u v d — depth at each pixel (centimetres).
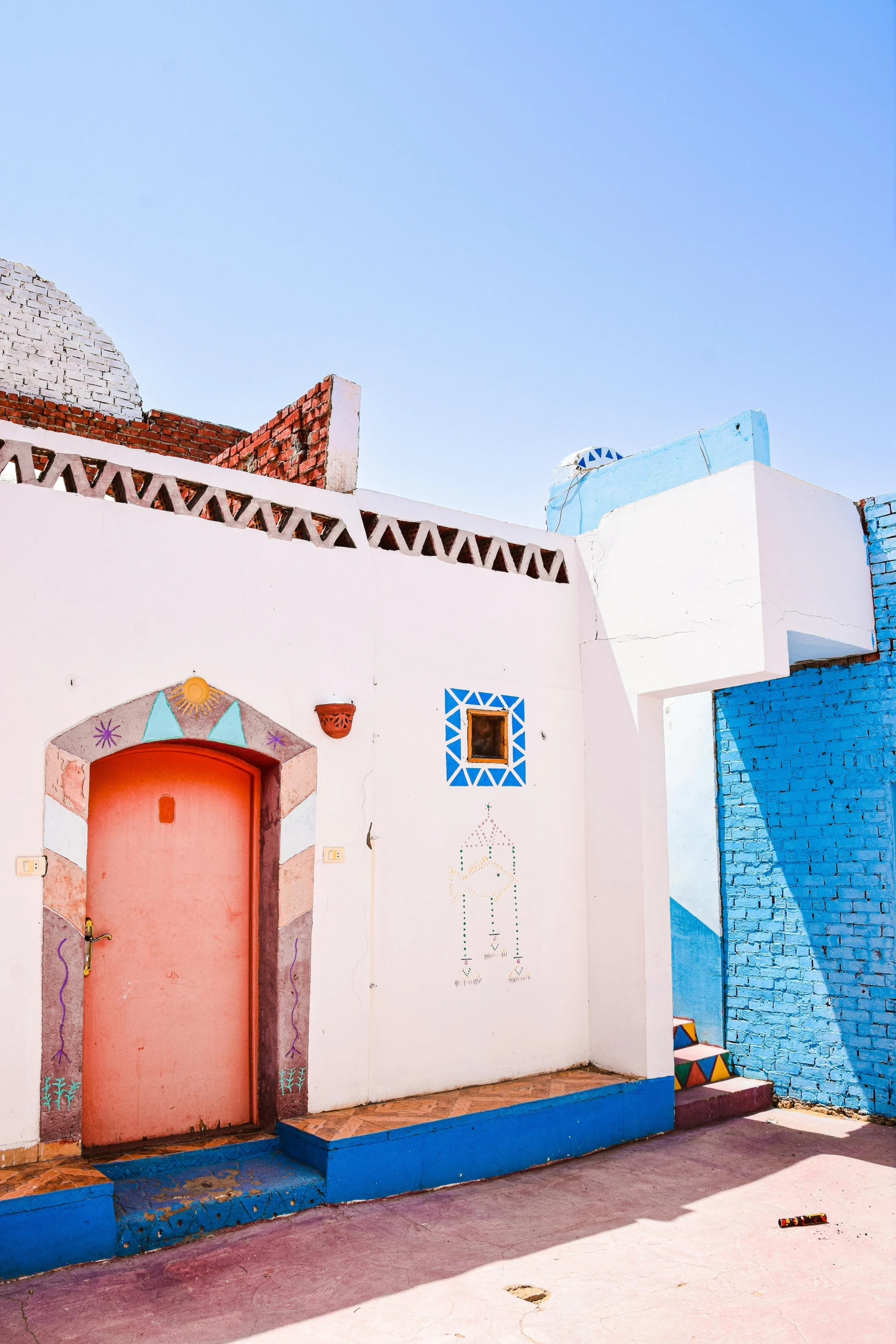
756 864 878
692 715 947
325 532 675
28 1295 434
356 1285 454
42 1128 502
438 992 689
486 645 761
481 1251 499
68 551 548
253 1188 532
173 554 590
